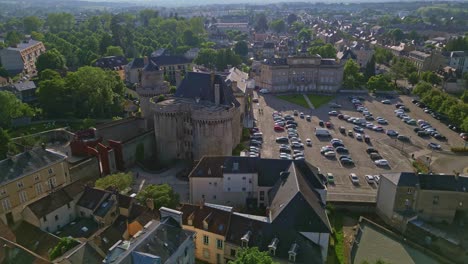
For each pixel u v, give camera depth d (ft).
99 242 237.25
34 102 602.85
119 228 255.70
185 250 214.28
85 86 550.77
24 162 302.04
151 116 480.64
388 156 432.25
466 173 391.24
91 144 401.90
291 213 242.99
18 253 208.74
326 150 437.99
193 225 256.11
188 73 442.09
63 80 570.87
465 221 306.14
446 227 303.68
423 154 438.40
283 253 227.20
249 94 578.66
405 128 520.01
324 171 393.29
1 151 382.83
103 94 562.66
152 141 440.45
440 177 307.17
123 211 270.46
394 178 307.99
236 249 240.12
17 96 589.73
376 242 286.46
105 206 279.69
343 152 440.45
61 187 320.70
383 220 318.24
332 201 327.47
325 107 611.47
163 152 418.51
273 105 618.85
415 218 303.07
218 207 261.24
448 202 303.07
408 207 306.35
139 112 557.33
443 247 280.72
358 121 534.78
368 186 364.38
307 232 238.68
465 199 302.04
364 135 490.90
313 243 240.12
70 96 556.10
